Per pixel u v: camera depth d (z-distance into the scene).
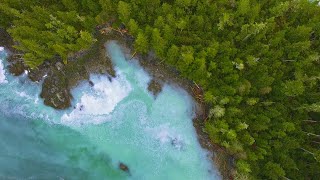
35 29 36.06
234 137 35.00
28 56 36.88
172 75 39.78
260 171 37.06
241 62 35.53
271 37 37.88
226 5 38.53
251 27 35.78
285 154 36.97
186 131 39.78
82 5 37.97
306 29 36.34
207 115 38.91
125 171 40.22
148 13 37.53
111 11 37.56
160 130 40.09
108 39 40.22
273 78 35.56
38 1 38.00
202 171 39.34
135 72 40.56
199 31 37.34
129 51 40.25
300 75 36.97
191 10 37.81
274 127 37.00
